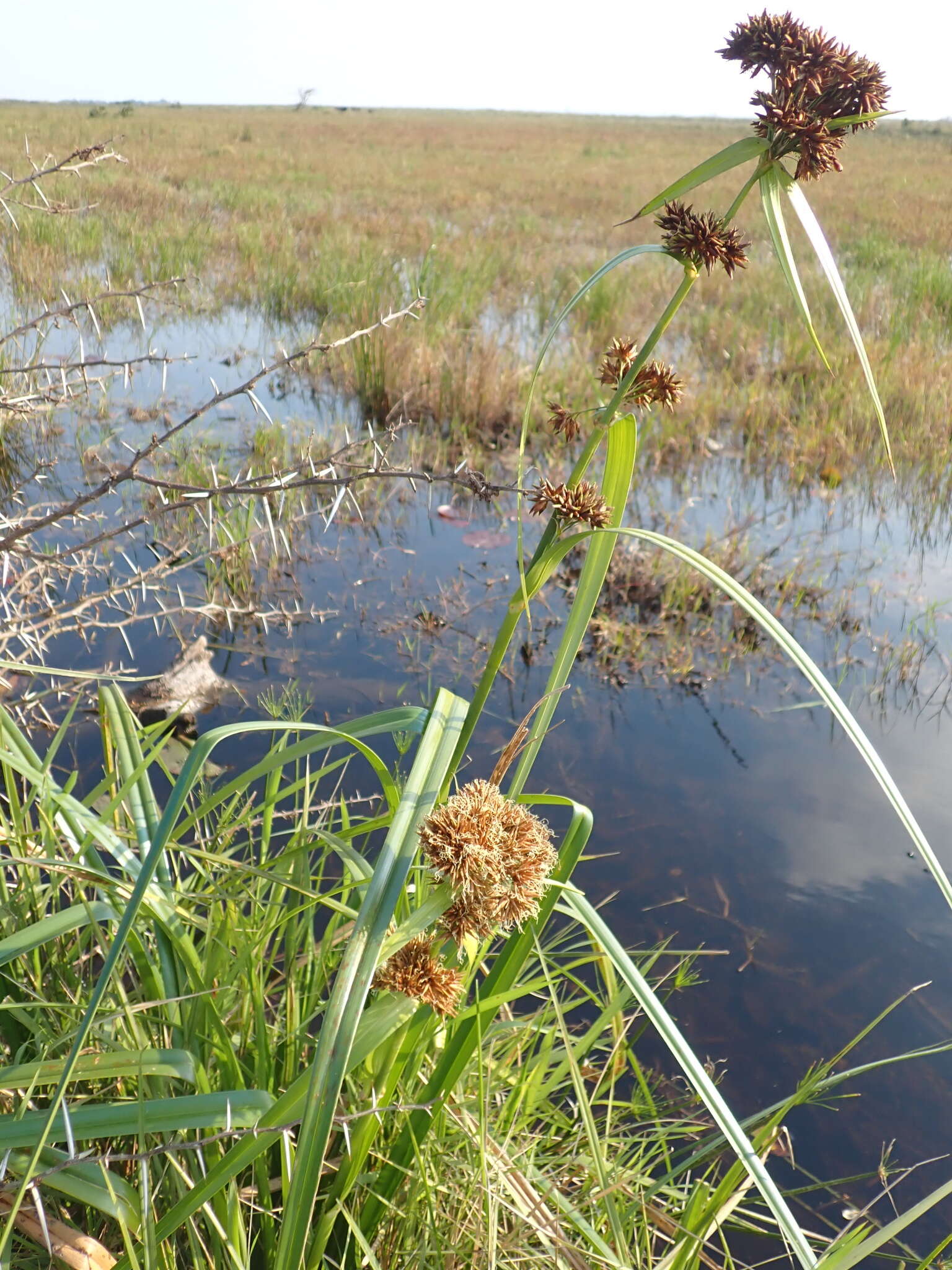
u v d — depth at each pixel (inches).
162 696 144.3
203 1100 49.9
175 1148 46.9
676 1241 66.3
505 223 722.2
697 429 297.4
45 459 238.4
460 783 137.3
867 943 112.0
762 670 175.9
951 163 1512.1
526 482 256.5
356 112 4692.4
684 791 139.3
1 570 76.5
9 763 64.2
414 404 299.0
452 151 1569.9
